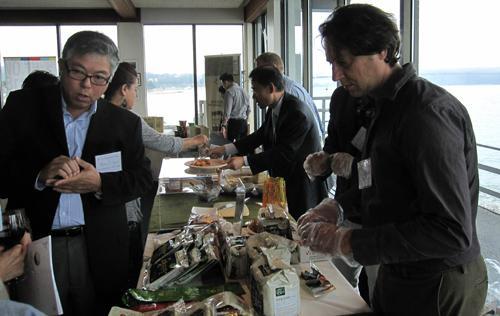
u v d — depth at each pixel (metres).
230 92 7.27
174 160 3.42
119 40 9.05
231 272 1.40
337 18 1.02
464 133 0.99
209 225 1.69
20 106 1.51
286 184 2.53
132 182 1.61
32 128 1.50
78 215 1.57
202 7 9.13
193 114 9.64
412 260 0.99
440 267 1.05
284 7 6.34
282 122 2.50
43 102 1.52
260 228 1.65
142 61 9.17
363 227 1.19
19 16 8.69
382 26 0.99
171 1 8.42
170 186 2.51
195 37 9.41
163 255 1.46
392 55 1.03
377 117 1.11
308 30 5.35
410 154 0.96
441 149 0.92
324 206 1.48
